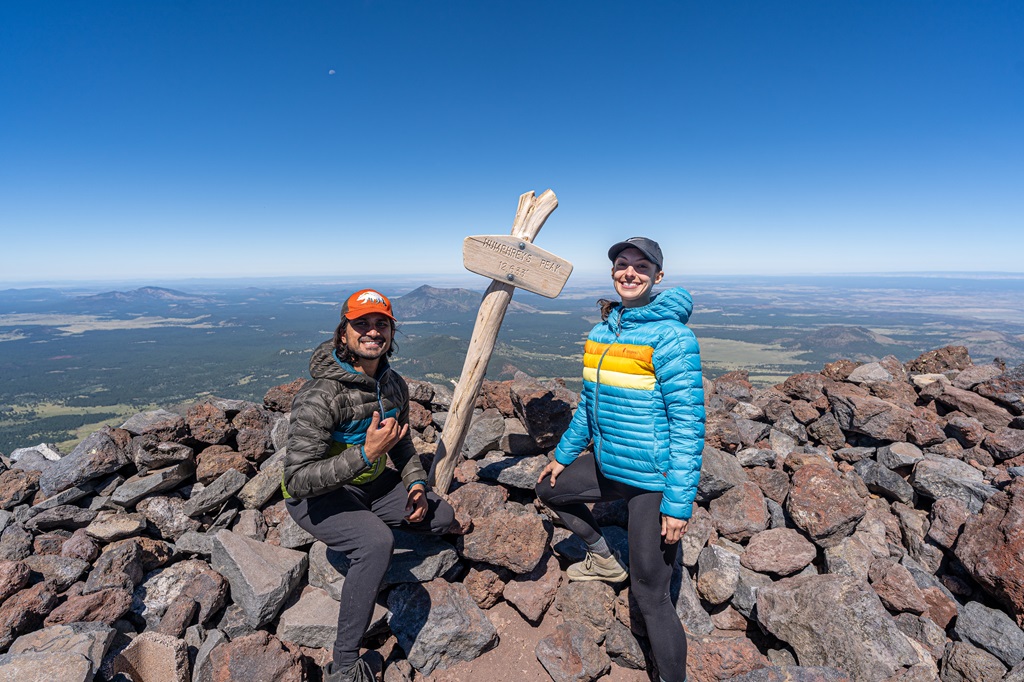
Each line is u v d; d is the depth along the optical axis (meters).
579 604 3.72
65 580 3.65
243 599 3.53
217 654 3.08
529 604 3.75
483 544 3.82
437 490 4.16
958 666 3.14
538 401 4.71
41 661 2.76
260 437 4.73
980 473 4.55
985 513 3.79
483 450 4.99
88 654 2.88
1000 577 3.38
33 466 5.23
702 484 4.23
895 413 5.27
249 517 4.20
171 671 3.03
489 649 3.61
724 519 4.21
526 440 4.95
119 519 4.05
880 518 4.49
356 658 3.01
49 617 3.27
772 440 5.69
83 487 4.31
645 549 3.02
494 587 3.88
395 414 3.30
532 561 3.76
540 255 3.83
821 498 3.94
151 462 4.25
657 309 3.03
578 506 3.63
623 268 3.13
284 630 3.48
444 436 4.09
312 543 3.99
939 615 3.55
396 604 3.64
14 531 4.02
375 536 3.05
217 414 4.62
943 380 6.72
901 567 3.75
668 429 3.06
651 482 3.04
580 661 3.40
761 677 3.08
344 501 3.25
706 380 7.28
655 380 3.03
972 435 5.17
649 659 3.45
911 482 4.67
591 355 3.36
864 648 3.11
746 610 3.66
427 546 3.90
